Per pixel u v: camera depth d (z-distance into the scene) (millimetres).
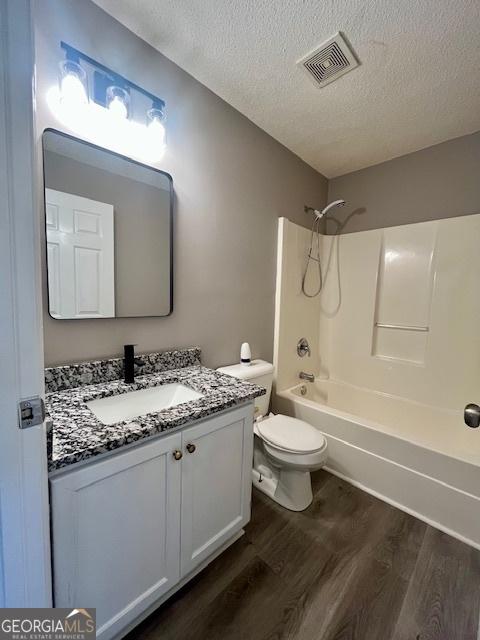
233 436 1157
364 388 2387
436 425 1992
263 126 1843
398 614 1013
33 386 571
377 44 1230
